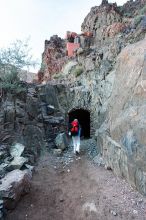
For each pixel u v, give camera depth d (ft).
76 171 22.26
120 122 20.40
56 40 47.44
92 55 34.83
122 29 37.35
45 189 19.24
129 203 17.16
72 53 42.11
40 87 30.86
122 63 23.91
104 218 16.21
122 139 19.85
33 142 24.56
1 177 18.31
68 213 16.83
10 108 23.36
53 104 30.89
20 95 25.52
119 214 16.43
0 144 21.61
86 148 27.43
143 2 42.96
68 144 28.07
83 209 17.12
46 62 44.09
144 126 17.17
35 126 26.09
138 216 16.11
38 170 21.86
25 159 20.88
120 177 20.17
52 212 16.87
